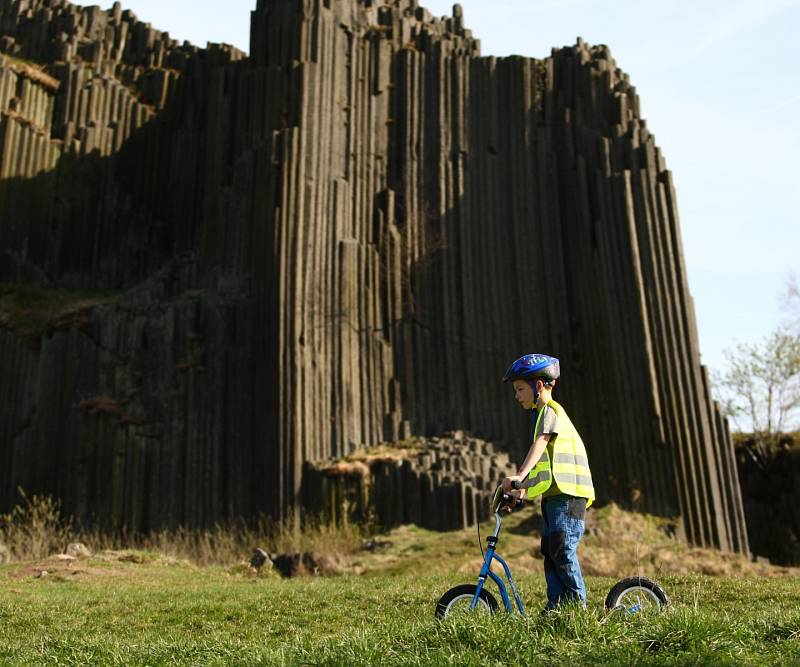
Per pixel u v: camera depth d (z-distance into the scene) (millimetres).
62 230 43344
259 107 37188
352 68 38125
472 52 40156
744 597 11945
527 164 38219
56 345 36188
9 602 12953
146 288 37312
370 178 37375
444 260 36906
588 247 36344
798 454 38500
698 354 34125
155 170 45156
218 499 33000
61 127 44781
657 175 36000
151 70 47875
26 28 48094
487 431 35500
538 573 19484
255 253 35156
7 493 35125
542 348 36344
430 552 23953
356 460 32281
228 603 12547
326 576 20453
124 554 19766
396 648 6555
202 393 34250
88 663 7539
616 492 32938
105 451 34125
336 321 34625
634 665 5871
